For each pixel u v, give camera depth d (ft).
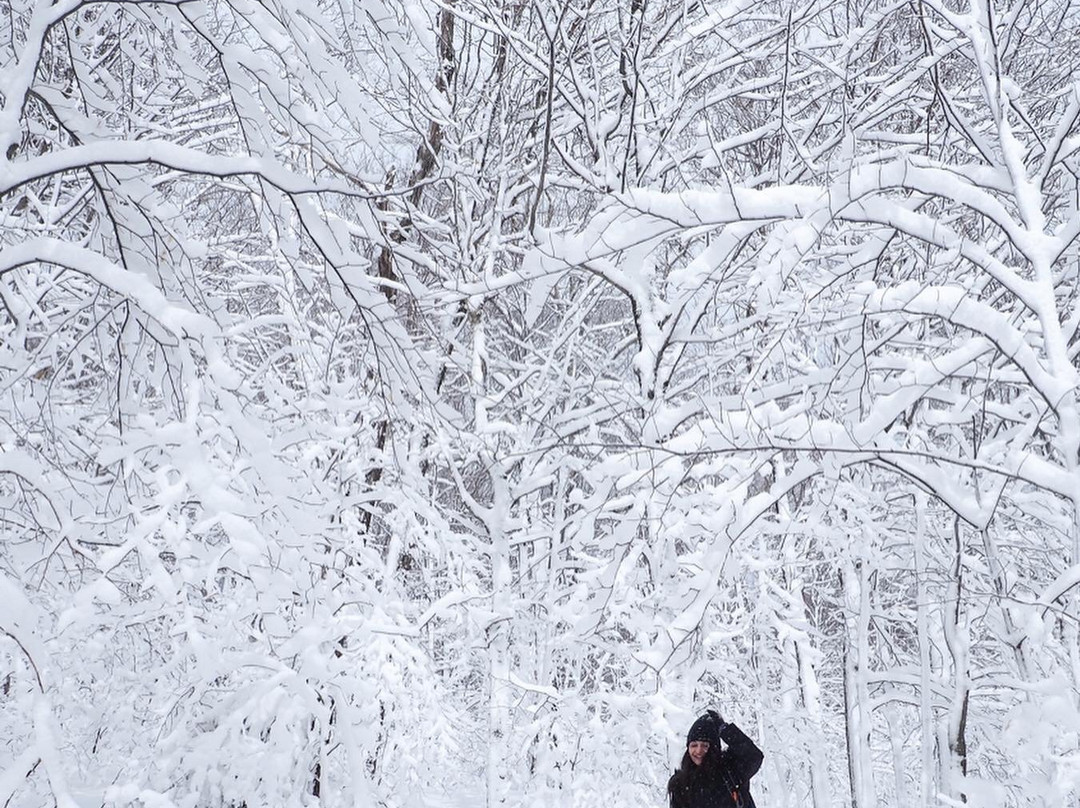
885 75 24.64
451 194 33.06
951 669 28.71
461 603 25.41
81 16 19.35
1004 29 20.25
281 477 15.75
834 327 22.79
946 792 23.73
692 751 19.54
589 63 28.04
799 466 20.48
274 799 17.15
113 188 16.70
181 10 15.94
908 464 18.61
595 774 22.70
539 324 34.68
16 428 17.38
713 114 32.42
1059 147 18.03
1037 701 17.78
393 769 21.90
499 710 26.63
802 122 27.55
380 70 26.08
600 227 20.08
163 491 14.57
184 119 26.32
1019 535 26.30
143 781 16.66
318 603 18.31
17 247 14.03
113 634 17.33
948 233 17.71
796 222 19.53
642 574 24.52
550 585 26.81
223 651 17.42
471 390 28.68
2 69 14.53
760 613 27.55
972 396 21.91
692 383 25.75
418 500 24.02
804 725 30.68
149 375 17.98
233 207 30.94
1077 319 17.88
